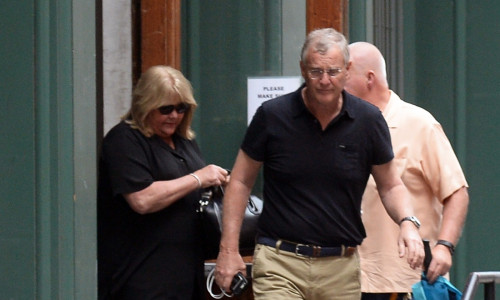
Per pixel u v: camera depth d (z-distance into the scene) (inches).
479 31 1090.7
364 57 808.9
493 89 1088.8
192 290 769.6
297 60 950.4
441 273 749.3
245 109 943.0
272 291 701.9
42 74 714.2
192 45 940.6
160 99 753.6
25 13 714.2
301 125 698.8
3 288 721.6
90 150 737.0
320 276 703.7
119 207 762.8
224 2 940.6
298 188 701.3
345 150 700.0
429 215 800.9
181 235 761.0
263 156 712.4
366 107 708.0
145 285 754.2
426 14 1103.0
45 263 716.7
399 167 795.4
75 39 724.7
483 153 1093.1
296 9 949.2
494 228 1090.1
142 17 927.0
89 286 735.7
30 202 716.0
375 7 1044.5
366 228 805.9
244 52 942.4
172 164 764.6
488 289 680.4
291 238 701.3
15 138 717.3
